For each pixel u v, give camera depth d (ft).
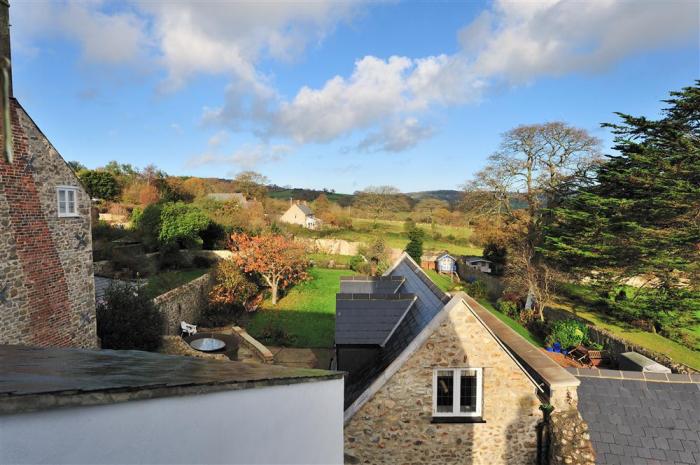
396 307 35.19
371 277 50.11
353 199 263.90
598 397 23.99
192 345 52.75
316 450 13.21
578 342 66.85
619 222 78.23
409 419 24.38
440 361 24.22
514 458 24.80
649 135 81.20
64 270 41.96
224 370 10.96
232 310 82.84
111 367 8.79
